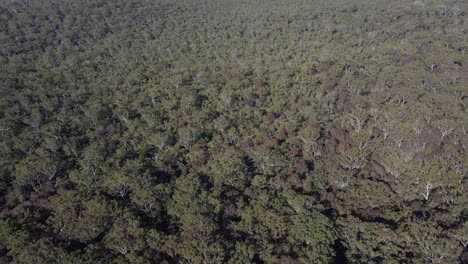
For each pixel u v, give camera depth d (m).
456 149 44.97
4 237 37.47
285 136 54.84
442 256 31.59
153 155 53.22
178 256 34.47
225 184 45.41
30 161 49.53
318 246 33.62
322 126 57.03
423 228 34.03
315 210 38.91
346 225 36.78
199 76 75.62
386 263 31.59
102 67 82.44
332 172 45.66
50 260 32.91
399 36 90.38
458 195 39.00
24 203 43.66
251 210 39.47
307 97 64.06
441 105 52.81
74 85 73.56
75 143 54.38
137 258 32.75
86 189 44.28
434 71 66.31
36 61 84.81
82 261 32.94
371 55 78.81
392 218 37.72
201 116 59.75
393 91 58.94
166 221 40.28
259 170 48.69
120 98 66.62
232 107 63.91
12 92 67.94
